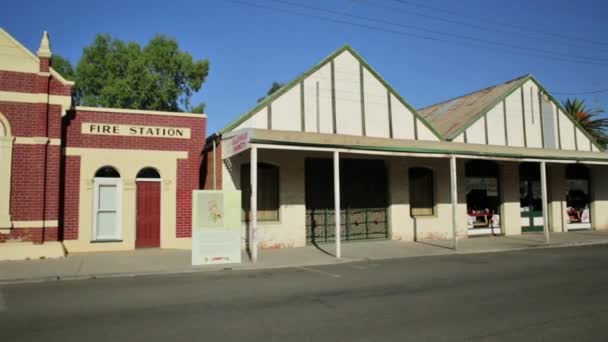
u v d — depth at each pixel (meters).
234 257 12.01
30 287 8.95
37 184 12.57
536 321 6.07
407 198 17.66
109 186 14.12
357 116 16.64
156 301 7.52
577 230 21.73
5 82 12.44
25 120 12.58
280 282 9.30
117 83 31.42
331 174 16.62
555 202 21.22
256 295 7.95
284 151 15.62
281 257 13.20
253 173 12.30
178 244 14.51
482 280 9.26
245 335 5.55
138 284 9.20
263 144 12.45
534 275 9.79
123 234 14.02
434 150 15.05
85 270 10.73
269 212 15.47
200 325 6.02
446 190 18.45
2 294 8.23
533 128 20.78
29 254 12.27
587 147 22.23
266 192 15.50
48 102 12.93
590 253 13.81
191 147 14.94
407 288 8.48
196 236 11.70
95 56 33.09
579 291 8.03
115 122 14.12
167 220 14.51
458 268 11.05
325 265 12.04
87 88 33.81
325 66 16.31
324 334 5.56
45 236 12.66
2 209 12.18
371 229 17.09
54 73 13.07
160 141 14.58
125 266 11.34
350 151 13.68
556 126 21.44
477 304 7.09
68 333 5.74
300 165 15.87
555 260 12.27
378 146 14.11
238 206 12.12
